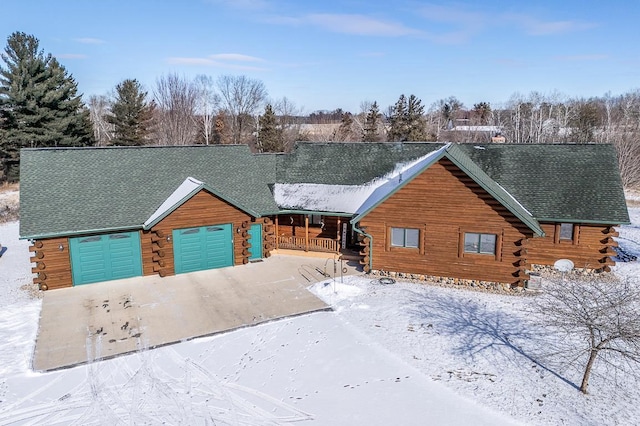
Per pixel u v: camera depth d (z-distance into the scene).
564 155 21.69
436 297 17.00
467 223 17.83
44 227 17.69
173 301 16.91
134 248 19.38
